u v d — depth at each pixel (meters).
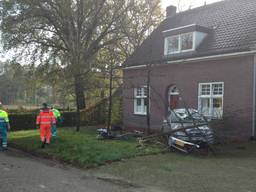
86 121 30.48
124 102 25.70
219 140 14.41
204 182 9.34
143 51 25.00
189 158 12.72
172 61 21.30
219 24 21.14
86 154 12.86
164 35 22.50
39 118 15.65
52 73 31.45
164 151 13.94
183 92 21.16
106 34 30.58
